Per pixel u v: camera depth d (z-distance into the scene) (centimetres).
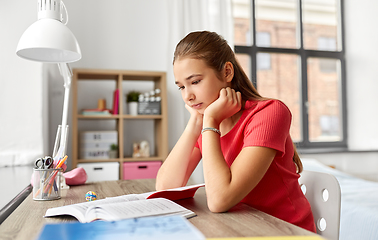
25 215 74
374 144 359
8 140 202
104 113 265
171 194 86
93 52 294
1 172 162
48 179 92
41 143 207
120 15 302
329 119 372
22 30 207
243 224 64
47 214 71
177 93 308
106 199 82
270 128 84
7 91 203
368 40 367
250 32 349
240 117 98
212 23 314
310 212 94
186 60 92
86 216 65
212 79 93
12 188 109
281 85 361
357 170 344
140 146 279
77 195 101
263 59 358
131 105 278
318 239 51
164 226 51
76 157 254
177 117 306
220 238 54
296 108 364
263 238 52
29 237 57
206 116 90
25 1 208
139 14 306
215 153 82
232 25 318
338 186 92
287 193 91
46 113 236
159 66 308
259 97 101
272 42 361
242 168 78
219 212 75
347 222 185
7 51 204
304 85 360
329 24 375
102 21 297
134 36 304
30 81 207
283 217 91
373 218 171
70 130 277
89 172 253
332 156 339
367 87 366
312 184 102
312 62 372
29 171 167
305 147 357
